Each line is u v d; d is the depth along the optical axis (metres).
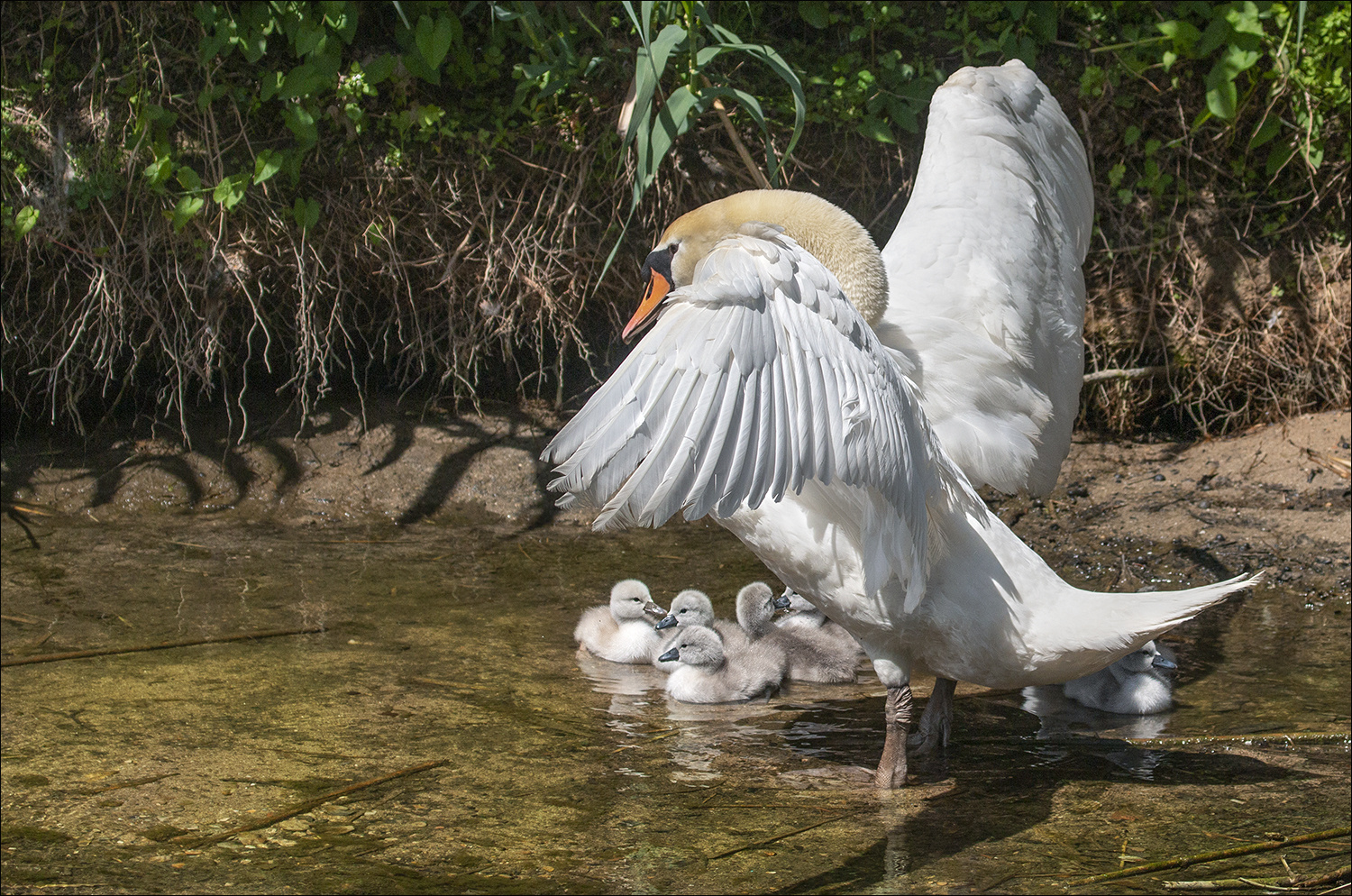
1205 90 14.30
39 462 13.48
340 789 7.33
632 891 6.13
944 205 8.08
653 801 7.21
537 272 13.98
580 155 13.74
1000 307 7.75
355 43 13.50
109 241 13.36
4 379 13.75
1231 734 8.18
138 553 11.86
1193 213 14.54
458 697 8.82
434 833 6.79
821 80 13.52
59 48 13.11
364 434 14.14
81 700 8.64
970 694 9.23
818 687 9.46
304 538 12.47
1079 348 8.30
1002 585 6.90
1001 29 14.13
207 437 13.94
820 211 7.62
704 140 13.88
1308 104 13.80
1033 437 7.78
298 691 8.84
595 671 9.49
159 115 12.81
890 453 5.67
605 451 4.93
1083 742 8.16
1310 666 9.37
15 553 11.78
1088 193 8.91
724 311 5.25
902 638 7.12
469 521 13.16
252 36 12.92
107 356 13.79
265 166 12.86
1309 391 14.42
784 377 5.29
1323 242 14.48
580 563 11.92
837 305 5.63
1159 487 13.27
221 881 6.23
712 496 4.98
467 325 14.23
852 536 6.76
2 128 12.98
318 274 13.62
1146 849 6.60
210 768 7.61
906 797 7.29
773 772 7.68
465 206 13.85
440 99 13.72
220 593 10.85
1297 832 6.81
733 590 11.21
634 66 13.35
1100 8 14.26
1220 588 6.73
